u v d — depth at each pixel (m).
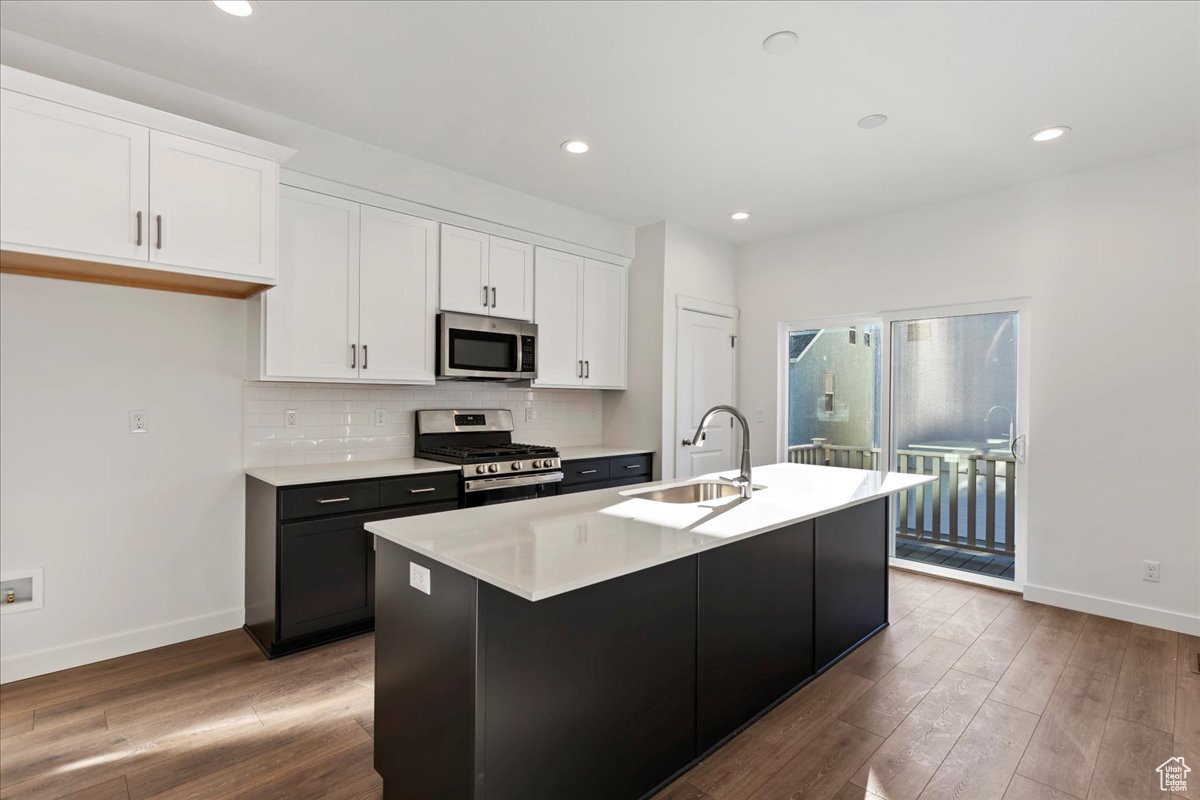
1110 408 3.30
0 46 2.16
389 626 1.78
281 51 2.28
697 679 1.96
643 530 1.86
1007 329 3.74
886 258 4.23
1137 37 2.13
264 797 1.78
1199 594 3.03
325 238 3.01
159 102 2.48
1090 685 2.49
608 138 3.04
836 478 3.06
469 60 2.34
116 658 2.69
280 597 2.66
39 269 2.39
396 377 3.29
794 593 2.44
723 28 2.11
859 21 2.06
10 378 2.46
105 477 2.68
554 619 1.55
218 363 2.99
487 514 2.09
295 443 3.26
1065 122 2.80
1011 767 1.95
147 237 2.30
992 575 3.82
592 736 1.64
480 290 3.67
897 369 4.23
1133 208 3.23
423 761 1.59
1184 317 3.08
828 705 2.34
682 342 4.58
